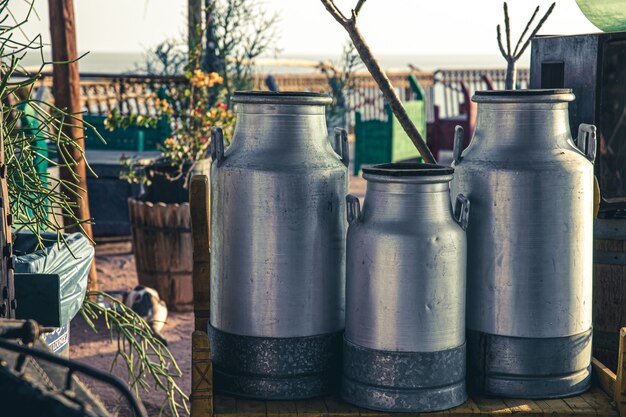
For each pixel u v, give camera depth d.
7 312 2.30
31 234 3.08
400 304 2.28
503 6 3.48
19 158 3.05
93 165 8.41
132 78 9.21
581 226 2.40
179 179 6.92
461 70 19.09
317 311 2.43
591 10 3.34
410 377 2.31
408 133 3.01
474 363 2.48
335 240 2.44
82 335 5.87
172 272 6.57
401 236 2.25
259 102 2.39
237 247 2.40
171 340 5.87
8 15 2.83
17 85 2.96
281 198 2.35
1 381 1.46
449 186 2.47
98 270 7.89
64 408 1.44
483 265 2.42
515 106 2.39
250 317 2.41
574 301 2.41
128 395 1.47
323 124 2.49
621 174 3.15
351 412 2.35
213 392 2.51
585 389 2.52
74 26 6.48
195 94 7.84
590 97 3.08
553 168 2.34
